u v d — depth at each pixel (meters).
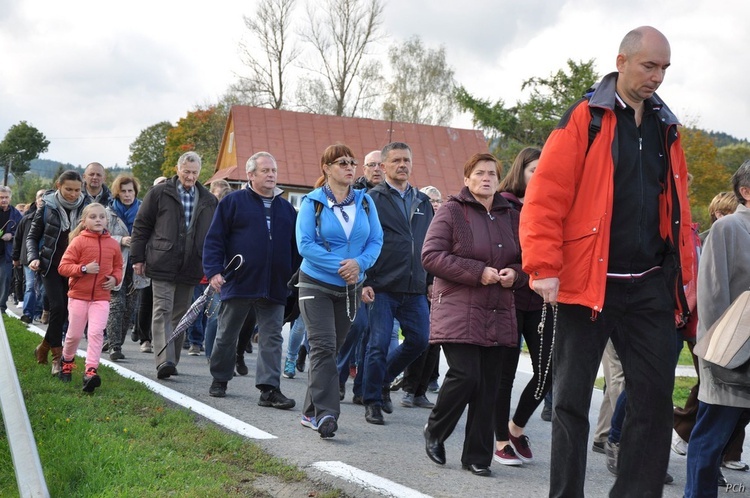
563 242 4.17
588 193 4.13
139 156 91.50
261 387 7.44
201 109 75.19
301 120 52.91
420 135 55.19
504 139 57.94
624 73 4.17
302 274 6.51
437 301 5.62
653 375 4.14
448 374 5.57
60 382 7.52
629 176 4.16
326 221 6.50
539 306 5.97
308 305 6.45
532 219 4.11
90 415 6.21
